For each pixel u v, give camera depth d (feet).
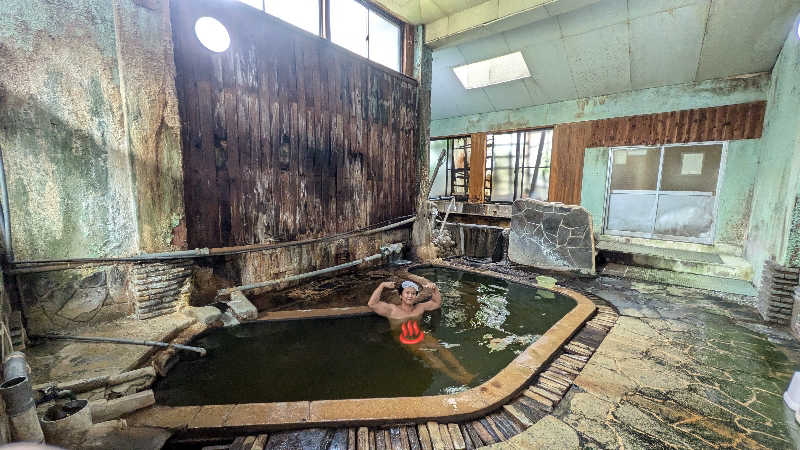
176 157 11.47
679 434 6.80
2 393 4.61
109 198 10.36
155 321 10.95
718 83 19.25
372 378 9.28
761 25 15.76
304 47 15.66
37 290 9.46
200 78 12.30
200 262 12.93
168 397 8.27
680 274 18.06
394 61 21.30
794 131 13.07
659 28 17.94
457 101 29.84
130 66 10.27
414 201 23.41
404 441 6.60
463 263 21.84
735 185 19.08
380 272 19.40
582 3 16.11
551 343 10.37
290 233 16.05
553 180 26.40
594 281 17.99
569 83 23.40
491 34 21.30
